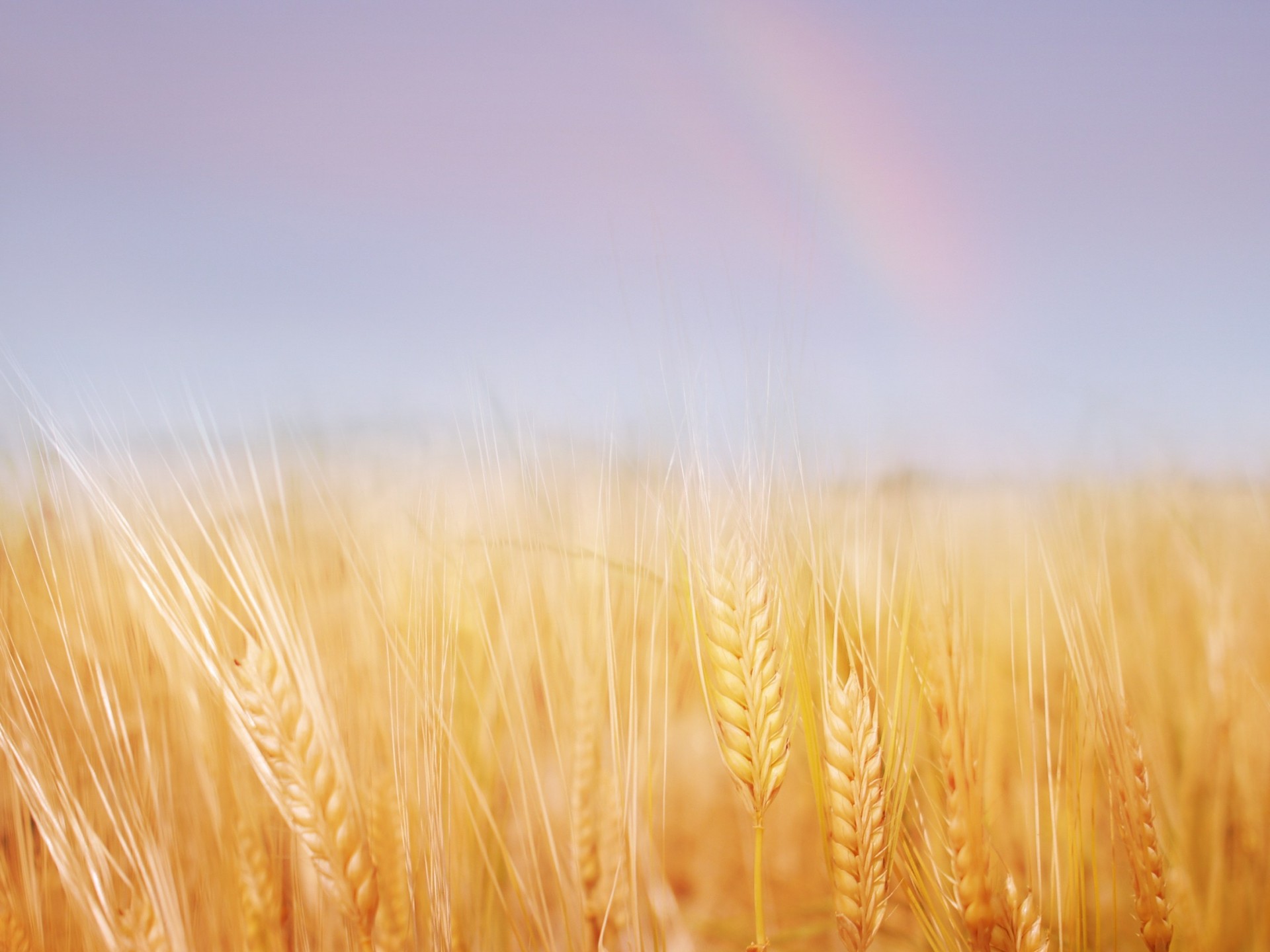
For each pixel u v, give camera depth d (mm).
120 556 345
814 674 352
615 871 382
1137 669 452
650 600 368
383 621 354
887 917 418
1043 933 333
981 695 359
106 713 350
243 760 368
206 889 355
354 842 321
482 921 396
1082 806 374
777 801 487
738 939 428
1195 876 415
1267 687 437
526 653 413
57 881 370
